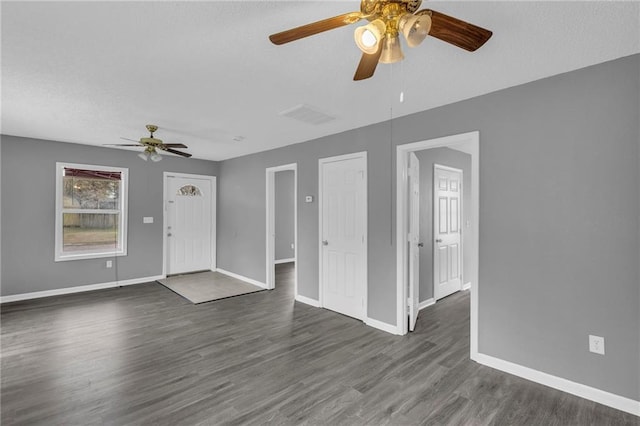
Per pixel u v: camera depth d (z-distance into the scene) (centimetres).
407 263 343
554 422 199
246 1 157
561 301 234
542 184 242
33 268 461
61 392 227
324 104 302
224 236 642
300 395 226
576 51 203
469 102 283
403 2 132
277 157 509
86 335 330
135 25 177
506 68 227
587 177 223
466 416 204
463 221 519
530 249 248
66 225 498
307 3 159
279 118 347
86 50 204
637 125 205
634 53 205
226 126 380
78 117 349
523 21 172
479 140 276
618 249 212
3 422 195
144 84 259
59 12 164
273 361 277
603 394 216
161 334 334
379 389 234
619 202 211
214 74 240
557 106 236
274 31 184
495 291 266
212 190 659
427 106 304
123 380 244
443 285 471
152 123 372
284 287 541
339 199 404
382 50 148
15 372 254
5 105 310
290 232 805
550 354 238
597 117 219
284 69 232
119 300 457
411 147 326
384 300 349
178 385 238
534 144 246
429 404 217
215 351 295
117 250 543
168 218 608
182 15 168
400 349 301
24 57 213
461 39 149
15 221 447
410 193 341
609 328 214
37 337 323
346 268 395
